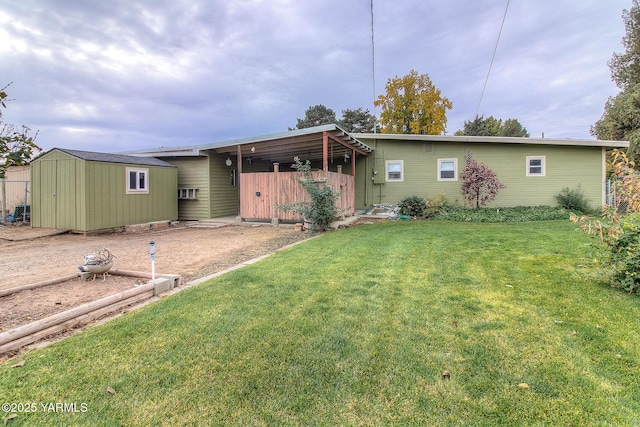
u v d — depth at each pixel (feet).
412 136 42.68
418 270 14.40
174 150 38.37
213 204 39.45
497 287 11.97
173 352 7.62
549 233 24.03
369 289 11.94
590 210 37.96
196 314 9.75
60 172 30.01
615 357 7.23
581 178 39.55
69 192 29.55
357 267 14.99
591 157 39.27
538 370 6.84
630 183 11.60
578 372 6.73
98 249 21.83
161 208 36.09
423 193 44.04
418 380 6.59
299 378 6.68
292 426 5.43
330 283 12.66
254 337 8.33
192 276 14.65
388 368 7.00
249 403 5.97
